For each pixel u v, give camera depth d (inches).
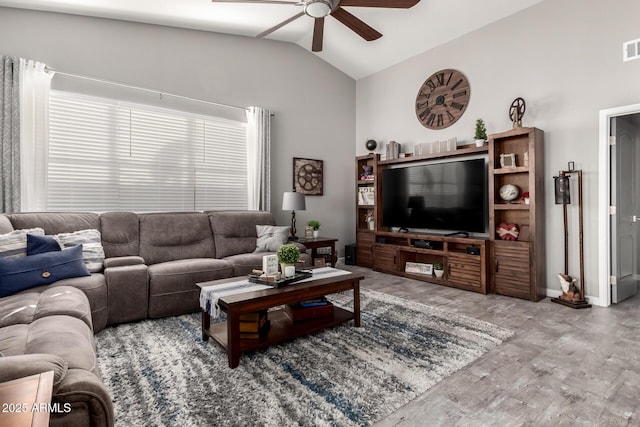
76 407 36.4
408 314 115.4
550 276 139.9
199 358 82.3
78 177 134.8
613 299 128.6
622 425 56.9
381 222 199.5
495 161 148.3
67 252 98.7
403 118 199.9
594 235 128.8
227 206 174.4
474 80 165.3
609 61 124.1
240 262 131.0
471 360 81.0
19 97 116.3
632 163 143.7
